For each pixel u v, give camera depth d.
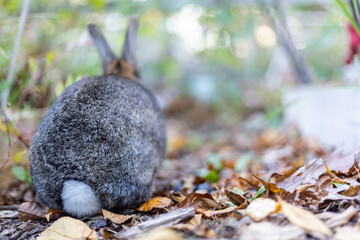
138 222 0.60
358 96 0.74
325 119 0.87
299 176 0.62
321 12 1.29
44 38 0.86
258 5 1.16
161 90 2.02
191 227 0.53
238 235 0.52
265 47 1.81
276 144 1.04
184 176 0.83
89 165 0.61
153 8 1.16
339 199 0.55
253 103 1.72
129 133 0.64
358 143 0.74
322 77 1.25
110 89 0.67
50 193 0.62
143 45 1.92
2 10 0.82
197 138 1.39
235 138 1.31
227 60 1.75
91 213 0.62
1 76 0.77
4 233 0.60
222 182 0.72
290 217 0.52
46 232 0.57
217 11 1.32
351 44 0.81
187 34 1.68
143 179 0.65
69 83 0.76
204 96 1.79
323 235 0.50
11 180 0.77
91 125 0.62
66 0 0.89
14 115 0.75
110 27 1.06
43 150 0.62
